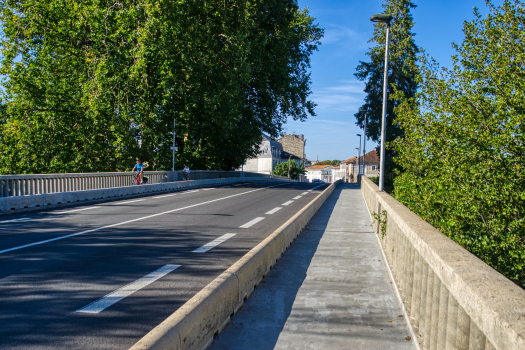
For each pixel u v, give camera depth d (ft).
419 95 27.30
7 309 13.34
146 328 12.01
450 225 18.29
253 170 331.77
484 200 17.87
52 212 40.16
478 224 18.04
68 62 90.27
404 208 18.51
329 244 26.58
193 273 18.24
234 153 126.21
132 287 16.02
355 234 30.63
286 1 100.99
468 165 20.16
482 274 7.54
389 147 31.96
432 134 24.36
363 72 139.64
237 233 29.30
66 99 87.30
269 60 103.35
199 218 36.96
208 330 10.75
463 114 22.58
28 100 86.17
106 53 84.53
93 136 86.79
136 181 74.02
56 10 87.30
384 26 135.85
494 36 23.29
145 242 25.17
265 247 18.89
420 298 11.58
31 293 15.03
